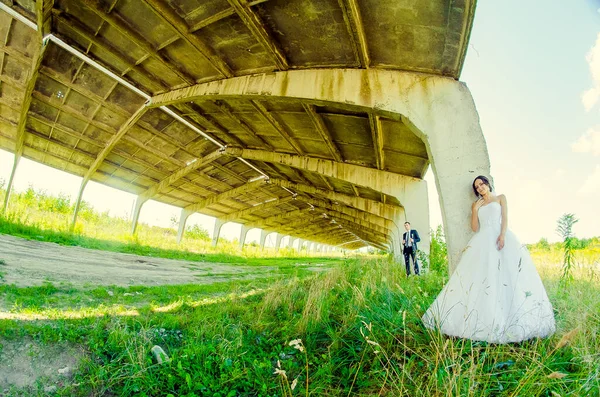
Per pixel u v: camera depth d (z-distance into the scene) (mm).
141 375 2658
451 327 3113
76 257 9086
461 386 2189
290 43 6379
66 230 15023
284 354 3506
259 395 2664
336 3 5000
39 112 12734
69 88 10992
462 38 4832
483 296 3076
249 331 4020
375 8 4906
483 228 3461
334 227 43406
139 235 21781
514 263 3186
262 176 20391
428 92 5570
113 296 5203
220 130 12453
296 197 24734
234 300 5695
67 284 5414
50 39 8422
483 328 2928
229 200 25375
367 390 2602
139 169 18094
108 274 7359
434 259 10703
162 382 2713
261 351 3504
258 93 7387
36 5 6871
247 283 8711
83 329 3369
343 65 6414
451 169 4902
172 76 9234
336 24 5449
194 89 9102
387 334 3225
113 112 12281
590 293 3863
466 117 5203
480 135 5039
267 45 6293
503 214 3377
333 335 3564
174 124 13039
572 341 2656
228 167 18047
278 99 7234
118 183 20375
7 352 2682
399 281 6238
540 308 2977
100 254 11070
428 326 3213
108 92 11078
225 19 6215
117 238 18453
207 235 40625
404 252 10109
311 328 3943
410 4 4645
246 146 13961
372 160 11055
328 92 6414
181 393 2619
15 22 8453
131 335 3330
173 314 4605
